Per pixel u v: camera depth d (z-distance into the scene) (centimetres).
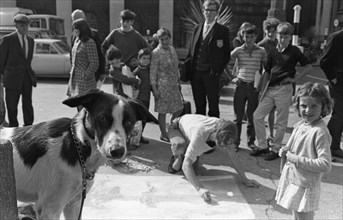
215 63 561
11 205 154
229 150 441
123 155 209
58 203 233
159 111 579
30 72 634
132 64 601
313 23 2720
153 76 561
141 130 570
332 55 532
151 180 450
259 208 391
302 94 284
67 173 228
